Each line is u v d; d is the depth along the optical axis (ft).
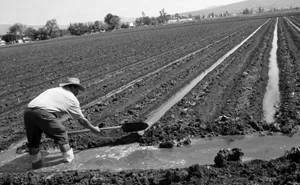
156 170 22.48
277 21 188.24
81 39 226.79
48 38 356.18
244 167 21.22
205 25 238.48
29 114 24.57
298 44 70.74
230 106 33.60
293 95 35.01
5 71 83.97
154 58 76.13
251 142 25.86
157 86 46.03
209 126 28.50
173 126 29.09
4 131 34.04
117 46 124.77
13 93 54.03
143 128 27.63
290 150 22.40
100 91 47.52
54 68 78.89
